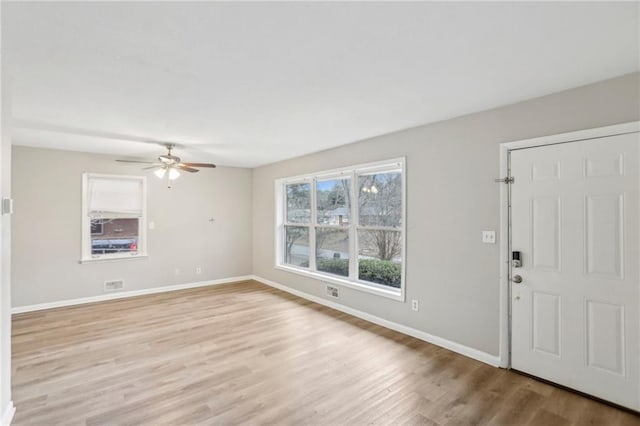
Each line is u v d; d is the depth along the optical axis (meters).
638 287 2.14
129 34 1.66
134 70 2.09
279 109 2.87
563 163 2.45
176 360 2.96
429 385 2.54
